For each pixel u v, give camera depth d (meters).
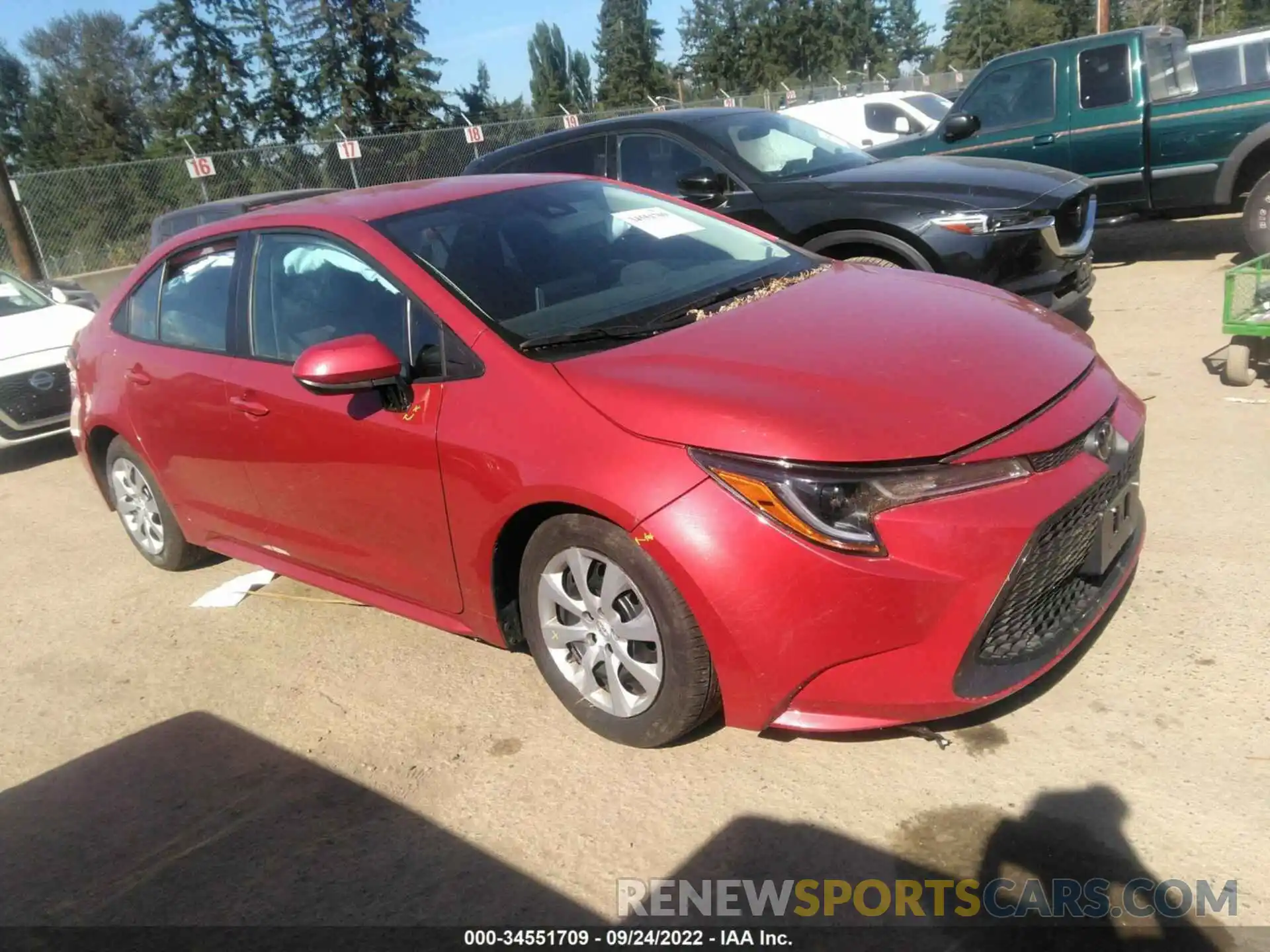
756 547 2.66
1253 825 2.56
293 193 12.08
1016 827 2.66
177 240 4.62
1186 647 3.27
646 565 2.83
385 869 2.83
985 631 2.67
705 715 2.99
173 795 3.30
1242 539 3.90
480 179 4.32
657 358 3.10
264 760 3.41
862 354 3.03
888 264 6.27
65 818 3.26
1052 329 3.38
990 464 2.69
